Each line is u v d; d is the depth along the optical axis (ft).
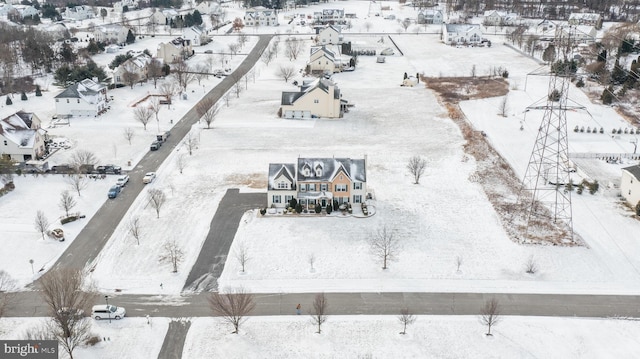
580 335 218.79
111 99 546.67
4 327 220.23
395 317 229.04
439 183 358.64
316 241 285.84
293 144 426.10
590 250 279.90
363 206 317.83
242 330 220.64
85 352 208.44
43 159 391.04
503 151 417.08
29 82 599.98
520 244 284.20
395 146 424.46
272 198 318.45
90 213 316.19
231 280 253.85
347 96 567.18
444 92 578.66
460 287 249.14
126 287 248.11
